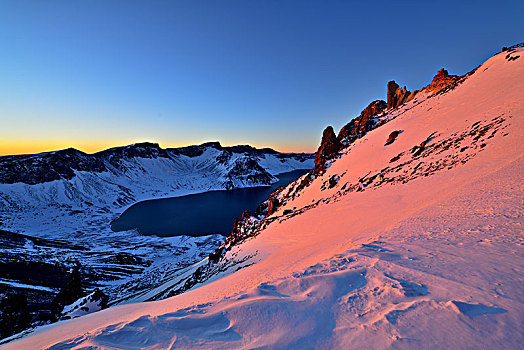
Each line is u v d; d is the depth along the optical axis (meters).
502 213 8.52
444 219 9.84
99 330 3.86
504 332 2.96
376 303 4.12
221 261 34.06
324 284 5.07
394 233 9.77
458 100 41.47
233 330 3.86
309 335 3.55
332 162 61.00
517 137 18.58
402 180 26.23
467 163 19.94
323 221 25.14
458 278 4.54
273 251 22.27
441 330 3.15
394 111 74.88
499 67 40.81
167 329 3.89
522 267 4.60
